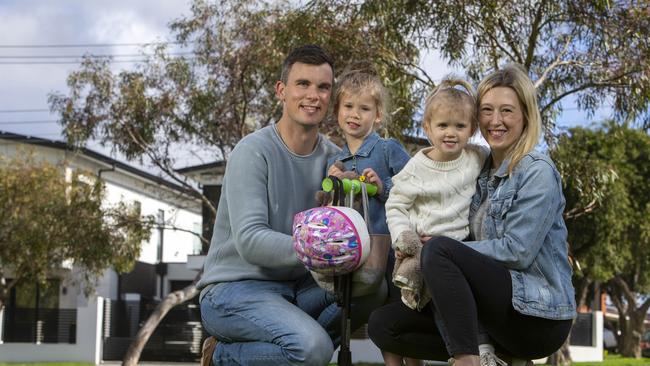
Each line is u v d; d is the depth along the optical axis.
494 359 2.99
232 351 3.34
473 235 3.28
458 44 11.63
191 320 21.39
